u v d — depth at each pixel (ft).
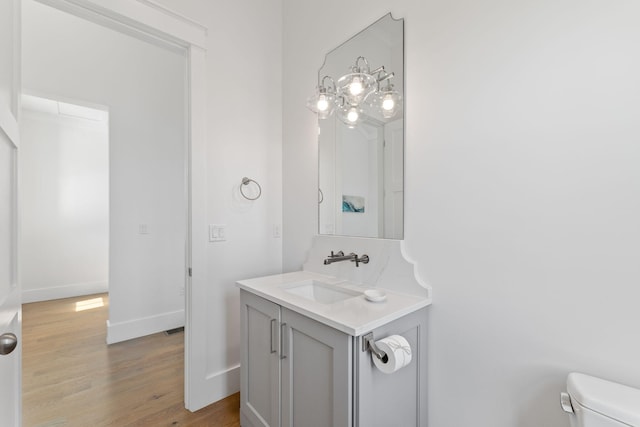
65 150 13.19
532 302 3.46
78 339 8.84
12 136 2.73
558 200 3.28
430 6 4.38
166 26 5.17
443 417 4.22
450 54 4.16
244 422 5.16
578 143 3.15
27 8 7.97
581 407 2.68
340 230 5.69
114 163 8.87
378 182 5.03
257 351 4.90
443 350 4.23
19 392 3.04
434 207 4.33
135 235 9.16
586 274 3.11
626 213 2.89
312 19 6.30
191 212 5.57
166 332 9.45
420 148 4.50
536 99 3.43
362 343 3.40
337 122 5.74
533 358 3.45
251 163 6.47
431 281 4.35
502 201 3.69
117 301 8.79
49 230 12.85
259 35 6.61
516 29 3.57
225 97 6.03
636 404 2.52
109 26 4.93
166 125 9.85
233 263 6.20
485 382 3.83
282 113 7.06
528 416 3.48
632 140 2.86
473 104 3.93
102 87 8.76
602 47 3.01
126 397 6.03
